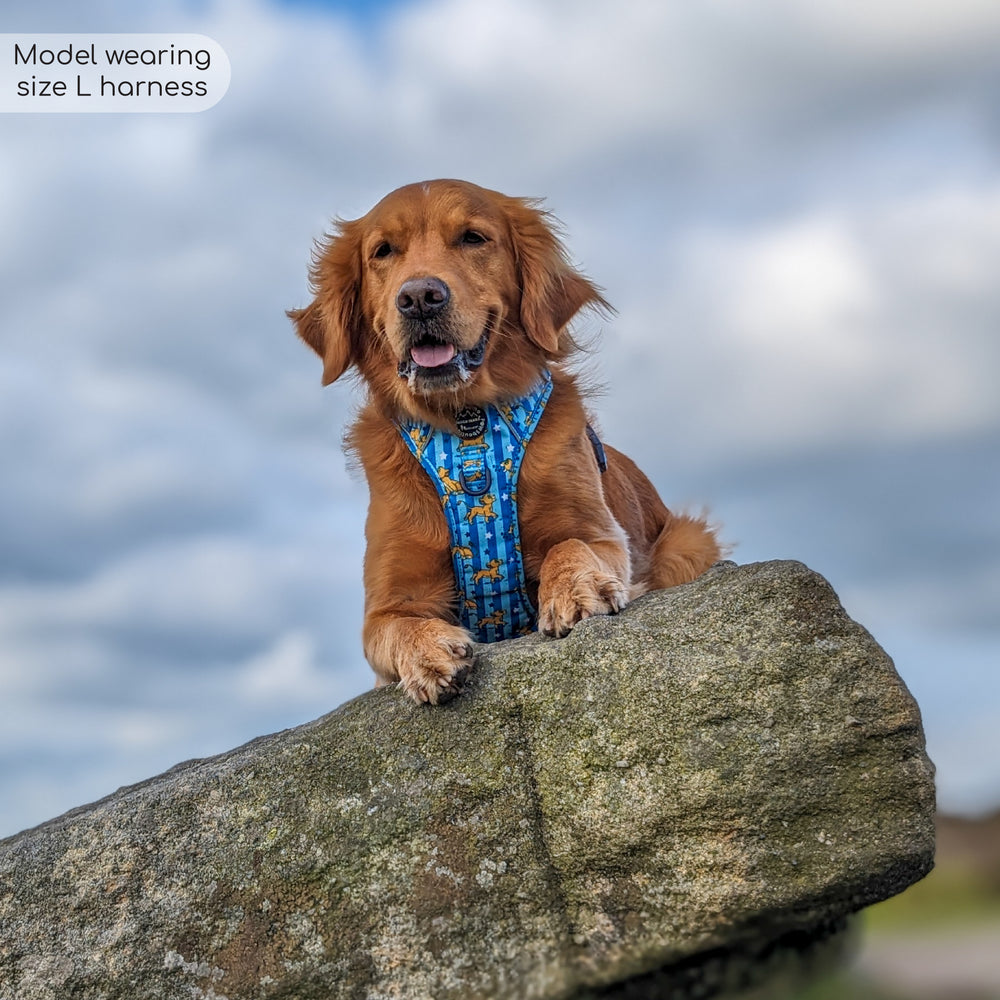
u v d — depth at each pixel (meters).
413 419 1.81
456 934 1.57
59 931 1.62
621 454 2.11
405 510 1.80
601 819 1.55
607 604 1.65
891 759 1.53
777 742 1.53
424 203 1.86
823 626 1.56
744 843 1.53
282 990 1.58
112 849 1.63
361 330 1.90
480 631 1.82
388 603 1.79
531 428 1.79
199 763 1.74
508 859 1.57
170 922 1.60
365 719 1.63
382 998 1.57
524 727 1.59
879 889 1.52
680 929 1.54
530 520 1.79
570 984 1.56
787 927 1.55
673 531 2.04
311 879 1.59
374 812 1.60
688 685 1.55
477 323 1.80
